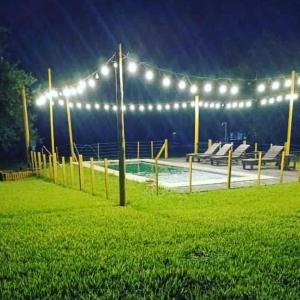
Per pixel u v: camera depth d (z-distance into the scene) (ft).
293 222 24.50
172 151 111.55
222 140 121.60
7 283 14.71
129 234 21.66
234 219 25.40
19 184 49.70
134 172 64.49
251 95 103.14
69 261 17.19
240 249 18.62
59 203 33.22
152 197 35.58
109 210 29.48
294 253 18.07
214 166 66.13
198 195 36.24
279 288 14.01
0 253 18.63
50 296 13.67
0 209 30.71
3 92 83.30
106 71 38.73
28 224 24.94
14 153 95.55
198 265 16.47
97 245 19.66
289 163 60.95
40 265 16.70
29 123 89.76
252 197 34.47
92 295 13.52
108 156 99.86
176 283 14.60
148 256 17.70
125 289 14.24
